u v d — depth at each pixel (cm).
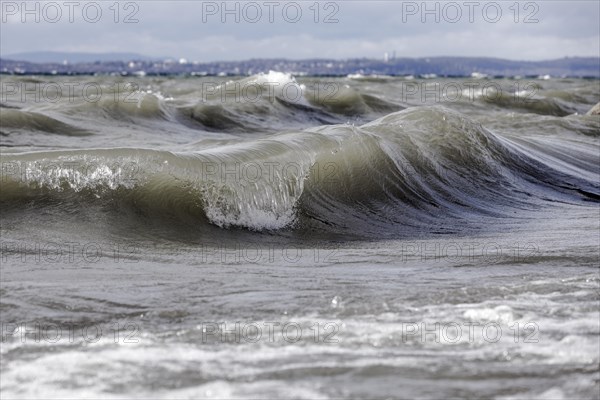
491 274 1662
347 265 1797
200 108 5994
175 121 5588
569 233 2277
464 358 1091
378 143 2953
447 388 991
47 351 1127
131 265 1759
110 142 4297
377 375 1030
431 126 3306
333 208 2498
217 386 991
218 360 1084
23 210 2109
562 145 4091
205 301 1421
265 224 2323
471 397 966
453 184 2980
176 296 1459
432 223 2503
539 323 1250
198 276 1645
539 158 3562
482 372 1041
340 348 1133
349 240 2228
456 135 3275
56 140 4219
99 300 1427
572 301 1388
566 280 1555
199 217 2222
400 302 1389
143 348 1138
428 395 969
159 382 1002
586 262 1786
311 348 1133
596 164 3772
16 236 1955
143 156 2302
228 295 1468
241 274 1675
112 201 2184
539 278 1599
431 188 2873
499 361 1080
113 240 1998
